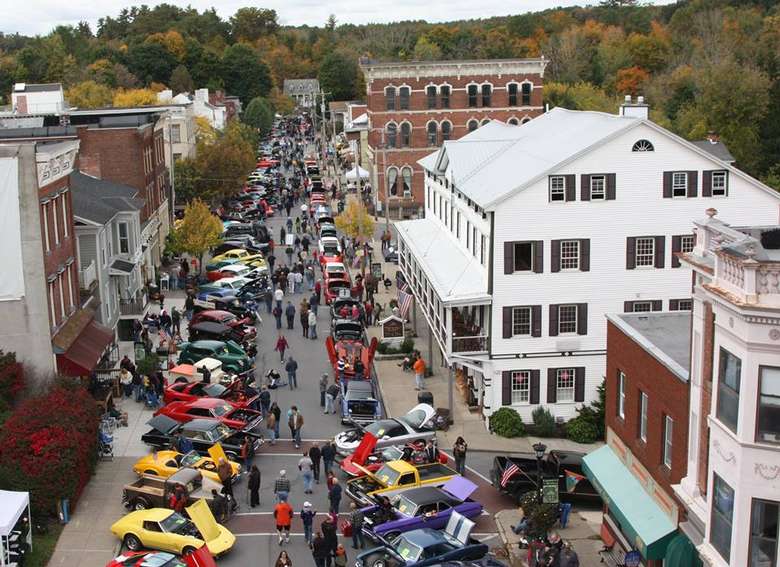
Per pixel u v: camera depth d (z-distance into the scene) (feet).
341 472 118.11
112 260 173.17
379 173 315.58
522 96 312.71
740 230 75.10
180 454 112.88
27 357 123.85
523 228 132.46
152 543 93.40
